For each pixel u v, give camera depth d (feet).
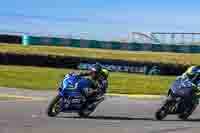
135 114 94.63
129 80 187.93
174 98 82.58
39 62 228.63
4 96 116.37
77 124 74.43
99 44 397.60
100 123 77.36
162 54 349.61
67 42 392.27
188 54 364.38
